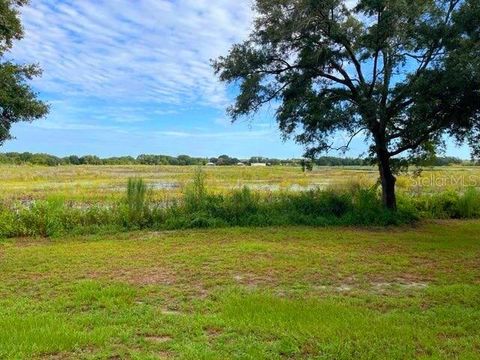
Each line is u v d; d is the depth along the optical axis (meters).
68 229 13.00
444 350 4.43
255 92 15.10
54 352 4.37
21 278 7.60
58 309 5.83
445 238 11.72
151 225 13.61
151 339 4.75
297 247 10.24
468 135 14.25
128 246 10.63
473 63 11.45
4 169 69.06
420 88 12.67
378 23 13.47
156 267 8.34
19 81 12.66
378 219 14.36
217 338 4.76
